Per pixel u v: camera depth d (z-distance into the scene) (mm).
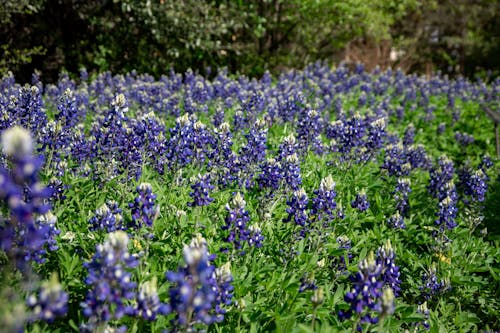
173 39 3686
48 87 2256
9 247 607
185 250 640
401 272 1198
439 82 3727
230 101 2188
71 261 837
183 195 1218
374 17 4578
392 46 6434
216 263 944
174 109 2016
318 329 761
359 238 1229
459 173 1741
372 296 729
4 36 3541
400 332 944
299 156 1574
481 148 2543
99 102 2186
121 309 623
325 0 4074
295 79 3174
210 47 3605
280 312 850
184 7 3443
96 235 922
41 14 3691
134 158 1203
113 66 3885
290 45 4621
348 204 1319
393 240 1257
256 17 3855
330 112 2600
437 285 1082
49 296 555
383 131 1607
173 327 651
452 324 1070
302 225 1012
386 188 1563
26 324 675
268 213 1145
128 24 3678
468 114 2982
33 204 592
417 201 1565
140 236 939
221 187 1292
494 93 3471
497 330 1103
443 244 1247
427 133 2670
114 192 1172
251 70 4301
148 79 2887
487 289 1220
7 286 670
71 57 3859
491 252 1327
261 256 1015
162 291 802
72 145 1310
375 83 3373
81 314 748
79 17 3801
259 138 1302
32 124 1309
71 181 1181
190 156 1300
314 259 999
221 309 749
